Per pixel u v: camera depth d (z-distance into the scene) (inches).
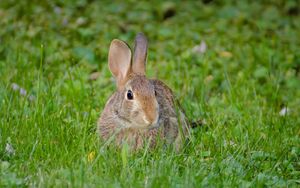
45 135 452.8
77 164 407.2
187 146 459.2
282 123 512.4
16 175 391.5
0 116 487.5
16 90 530.3
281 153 457.4
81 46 666.8
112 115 448.8
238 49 685.3
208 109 538.3
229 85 557.3
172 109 461.4
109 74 594.2
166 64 627.5
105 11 788.6
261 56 665.0
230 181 402.6
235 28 759.1
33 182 384.2
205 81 592.4
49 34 692.7
